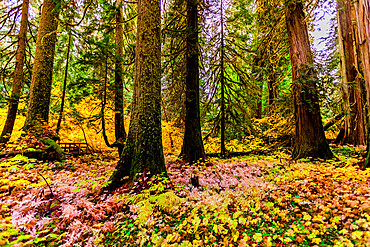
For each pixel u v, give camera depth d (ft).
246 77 28.73
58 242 7.57
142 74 14.01
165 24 26.08
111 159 31.19
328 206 8.25
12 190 11.64
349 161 14.11
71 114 31.12
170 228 8.26
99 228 8.51
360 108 22.16
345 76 21.53
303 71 17.84
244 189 12.19
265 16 25.59
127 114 38.65
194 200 10.94
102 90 24.21
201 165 20.58
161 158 13.51
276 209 8.98
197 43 24.97
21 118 32.45
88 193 12.22
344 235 6.39
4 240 6.11
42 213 9.57
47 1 23.30
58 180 14.57
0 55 30.68
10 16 29.96
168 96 31.73
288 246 6.52
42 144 20.43
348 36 22.12
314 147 17.42
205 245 7.11
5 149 19.38
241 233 7.65
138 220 8.66
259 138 31.42
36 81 22.27
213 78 29.60
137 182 11.70
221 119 27.63
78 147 34.50
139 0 15.20
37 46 22.79
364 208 7.13
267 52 28.25
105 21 25.82
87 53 22.25
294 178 12.69
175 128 37.76
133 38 34.01
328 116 24.20
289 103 20.36
